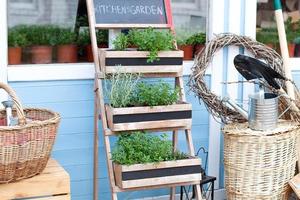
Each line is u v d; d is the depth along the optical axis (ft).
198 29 10.94
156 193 10.62
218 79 10.69
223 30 10.68
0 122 8.35
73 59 10.29
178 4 10.99
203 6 10.83
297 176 9.73
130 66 9.06
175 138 9.75
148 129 9.03
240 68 9.58
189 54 10.82
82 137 10.10
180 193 10.37
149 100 9.03
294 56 11.66
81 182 10.18
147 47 9.09
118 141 9.07
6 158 7.74
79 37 10.44
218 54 10.63
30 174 8.11
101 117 9.14
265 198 9.52
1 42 9.50
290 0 11.92
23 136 7.80
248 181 9.46
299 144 10.06
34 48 10.11
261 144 9.27
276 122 9.48
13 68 9.61
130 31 9.37
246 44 10.59
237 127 9.62
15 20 10.46
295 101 10.19
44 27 10.59
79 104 10.02
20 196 7.99
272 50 10.69
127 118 8.86
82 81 10.00
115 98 9.02
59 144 9.98
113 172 8.96
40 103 9.82
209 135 10.78
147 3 9.80
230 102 9.77
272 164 9.40
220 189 10.91
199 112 10.71
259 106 9.34
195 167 8.99
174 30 10.28
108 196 10.37
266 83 9.69
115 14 9.58
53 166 8.59
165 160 8.91
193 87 10.17
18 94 9.68
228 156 9.56
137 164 8.71
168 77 9.82
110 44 9.78
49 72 9.78
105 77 9.12
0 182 7.89
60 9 10.72
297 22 11.87
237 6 10.71
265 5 11.17
